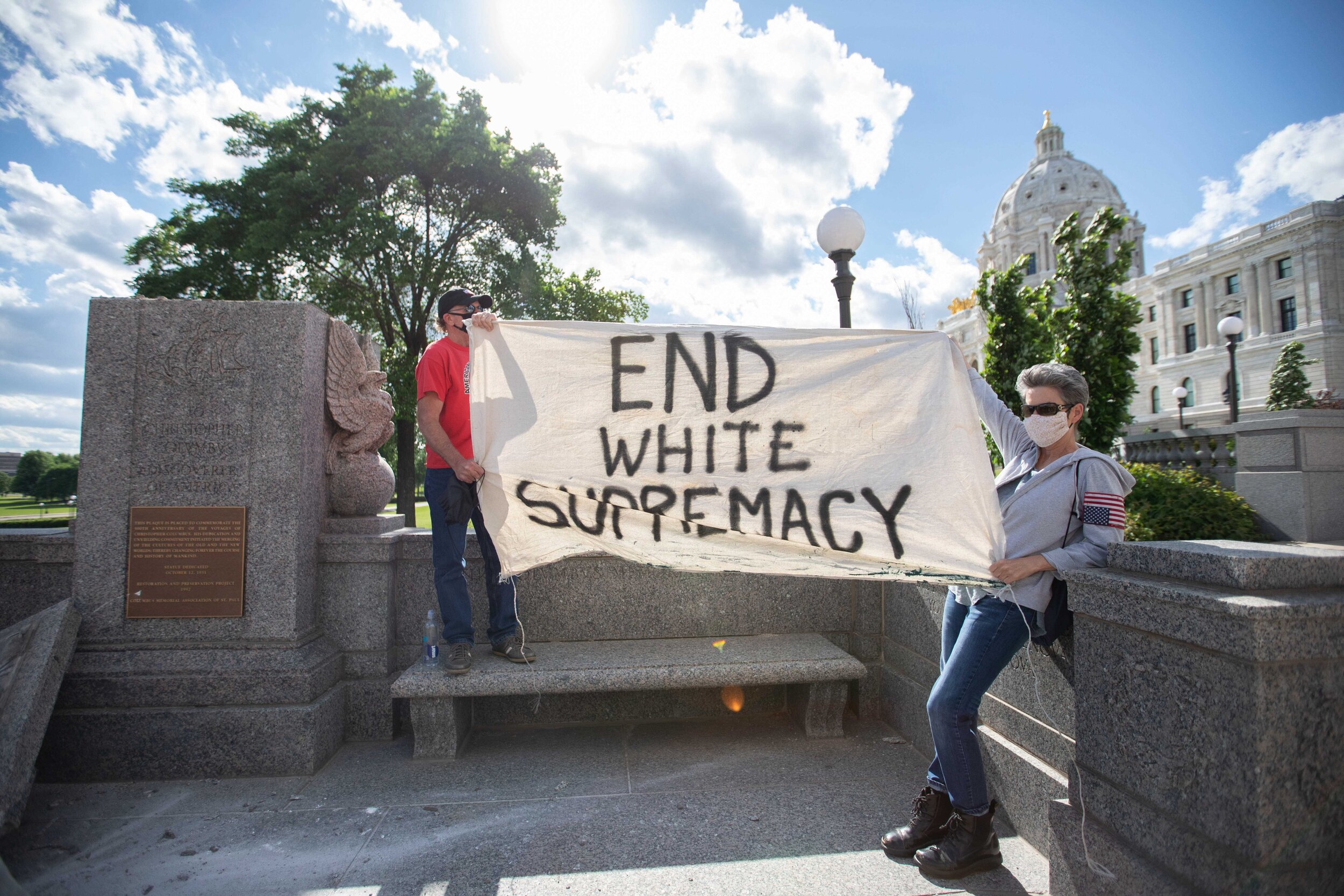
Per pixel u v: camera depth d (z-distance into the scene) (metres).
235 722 2.99
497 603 3.41
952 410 2.64
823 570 2.66
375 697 3.41
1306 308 52.03
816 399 2.80
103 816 2.66
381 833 2.52
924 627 3.35
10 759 2.41
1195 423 35.56
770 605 3.82
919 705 3.32
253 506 3.15
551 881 2.20
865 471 2.70
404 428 20.48
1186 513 6.56
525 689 3.12
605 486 2.86
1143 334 67.88
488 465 2.89
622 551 2.83
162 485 3.13
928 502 2.58
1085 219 78.00
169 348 3.15
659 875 2.24
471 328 2.94
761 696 3.83
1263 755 1.33
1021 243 83.19
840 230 5.35
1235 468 10.05
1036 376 2.30
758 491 2.79
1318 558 1.46
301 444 3.19
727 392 2.86
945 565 2.47
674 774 3.04
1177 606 1.51
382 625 3.46
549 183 23.08
